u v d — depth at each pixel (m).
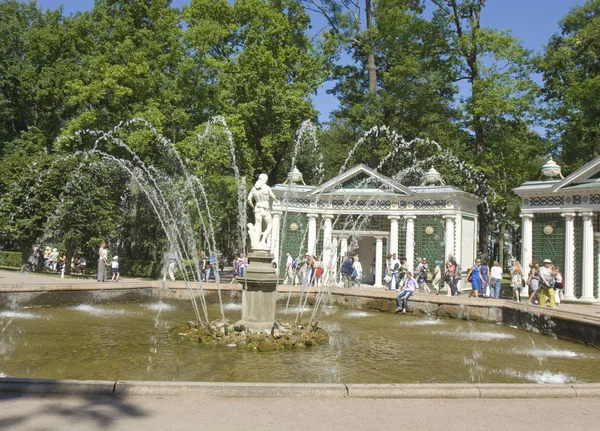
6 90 46.19
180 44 37.44
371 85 42.03
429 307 21.61
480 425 6.66
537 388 8.09
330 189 34.44
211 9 37.56
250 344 13.06
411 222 33.00
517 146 36.41
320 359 12.17
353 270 30.25
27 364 10.84
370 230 34.56
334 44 42.16
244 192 33.41
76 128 34.69
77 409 6.74
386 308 22.69
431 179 34.78
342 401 7.47
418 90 39.00
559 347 15.28
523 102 35.72
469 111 37.28
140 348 12.71
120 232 41.38
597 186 26.42
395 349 13.95
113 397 7.29
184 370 10.65
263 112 37.00
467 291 32.47
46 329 15.06
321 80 39.50
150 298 23.64
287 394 7.62
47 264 37.22
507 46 36.12
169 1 40.84
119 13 38.91
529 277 23.64
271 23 37.41
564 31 41.00
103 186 34.94
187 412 6.77
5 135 47.66
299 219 34.28
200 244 42.09
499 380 10.80
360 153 49.06
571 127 37.94
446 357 13.12
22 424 6.14
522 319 19.00
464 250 33.19
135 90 35.34
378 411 7.07
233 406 7.08
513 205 48.19
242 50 37.44
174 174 38.41
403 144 42.56
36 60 41.75
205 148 33.81
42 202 33.16
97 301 21.70
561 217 28.14
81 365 10.86
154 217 41.50
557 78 39.34
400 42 40.19
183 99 36.72
